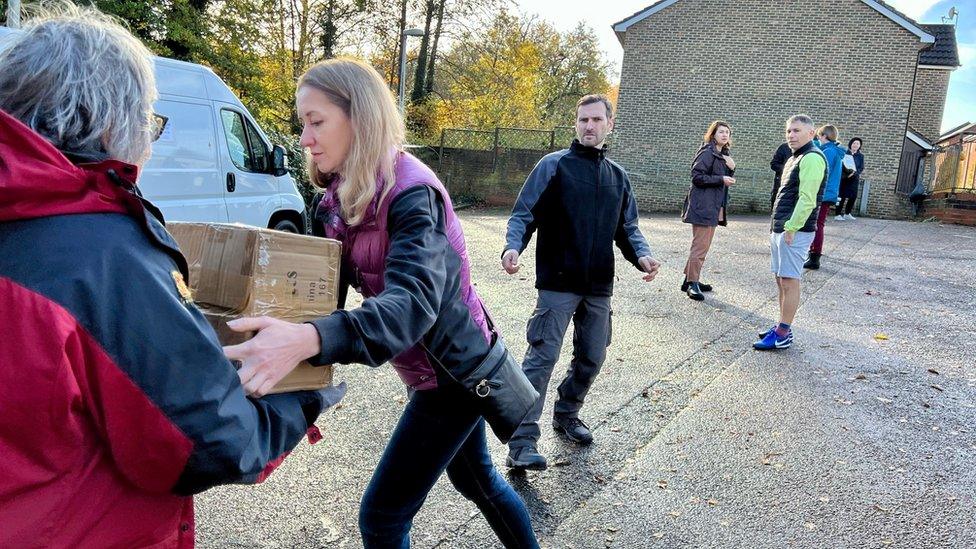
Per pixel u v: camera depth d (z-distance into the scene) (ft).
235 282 4.79
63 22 3.86
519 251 11.67
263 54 57.62
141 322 3.46
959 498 10.69
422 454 6.46
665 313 22.70
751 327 21.03
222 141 24.67
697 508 10.36
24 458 3.32
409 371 6.25
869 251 35.76
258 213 26.45
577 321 12.23
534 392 6.78
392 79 87.71
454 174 68.59
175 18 47.60
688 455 12.15
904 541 9.51
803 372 16.74
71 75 3.64
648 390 15.44
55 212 3.41
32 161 3.33
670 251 35.81
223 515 9.93
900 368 17.04
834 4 59.16
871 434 13.08
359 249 5.82
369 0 71.72
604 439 12.82
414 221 5.36
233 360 4.20
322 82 5.39
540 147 67.05
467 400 6.35
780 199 18.37
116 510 3.67
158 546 3.92
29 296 3.23
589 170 11.72
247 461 3.90
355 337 4.55
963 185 52.80
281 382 4.66
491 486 7.36
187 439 3.58
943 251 36.27
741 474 11.44
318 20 67.67
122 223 3.61
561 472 11.48
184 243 5.16
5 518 3.31
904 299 24.70
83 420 3.44
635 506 10.40
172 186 22.40
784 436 12.96
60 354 3.21
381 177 5.53
